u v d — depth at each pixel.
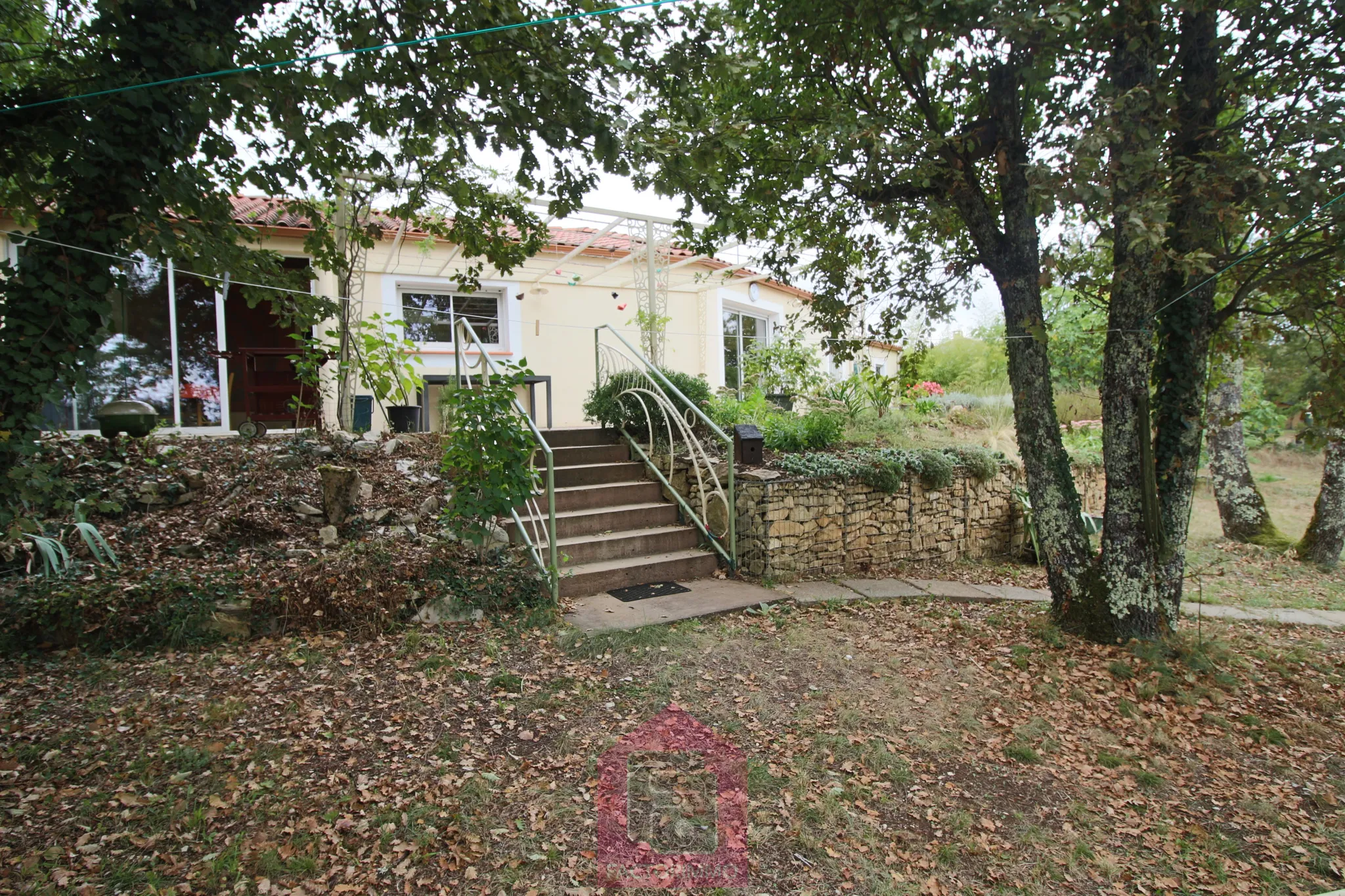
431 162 4.41
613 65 3.39
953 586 6.41
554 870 2.37
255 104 3.26
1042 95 4.49
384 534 5.22
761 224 5.47
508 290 10.26
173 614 4.05
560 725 3.33
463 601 4.48
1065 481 4.91
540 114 3.65
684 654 4.21
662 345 9.99
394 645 4.09
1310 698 4.16
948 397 13.87
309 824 2.54
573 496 6.12
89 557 4.60
